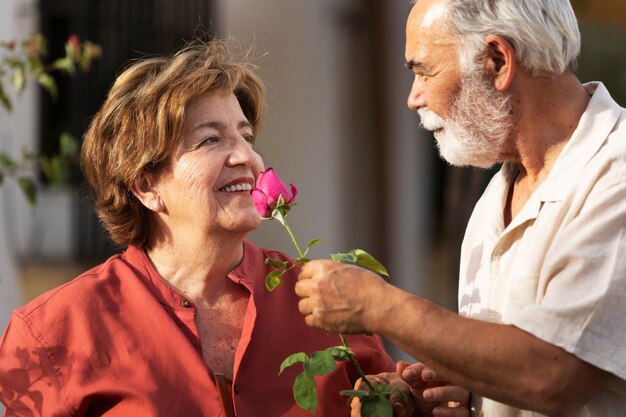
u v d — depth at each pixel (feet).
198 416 9.45
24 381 9.62
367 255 8.79
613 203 8.26
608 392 8.45
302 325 10.15
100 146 10.18
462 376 8.26
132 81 10.11
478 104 8.86
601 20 20.58
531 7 8.66
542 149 8.98
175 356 9.61
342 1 27.78
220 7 25.12
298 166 27.32
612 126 8.66
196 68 9.93
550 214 8.68
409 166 29.76
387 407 8.98
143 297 9.85
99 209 10.36
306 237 27.43
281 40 26.63
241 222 9.80
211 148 9.87
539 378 8.07
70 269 22.26
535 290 8.64
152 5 22.07
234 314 10.09
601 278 8.13
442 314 8.28
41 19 22.70
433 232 31.17
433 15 8.93
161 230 10.19
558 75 8.85
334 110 27.84
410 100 9.31
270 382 9.80
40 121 22.61
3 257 15.70
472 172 20.74
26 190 15.20
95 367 9.55
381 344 10.58
